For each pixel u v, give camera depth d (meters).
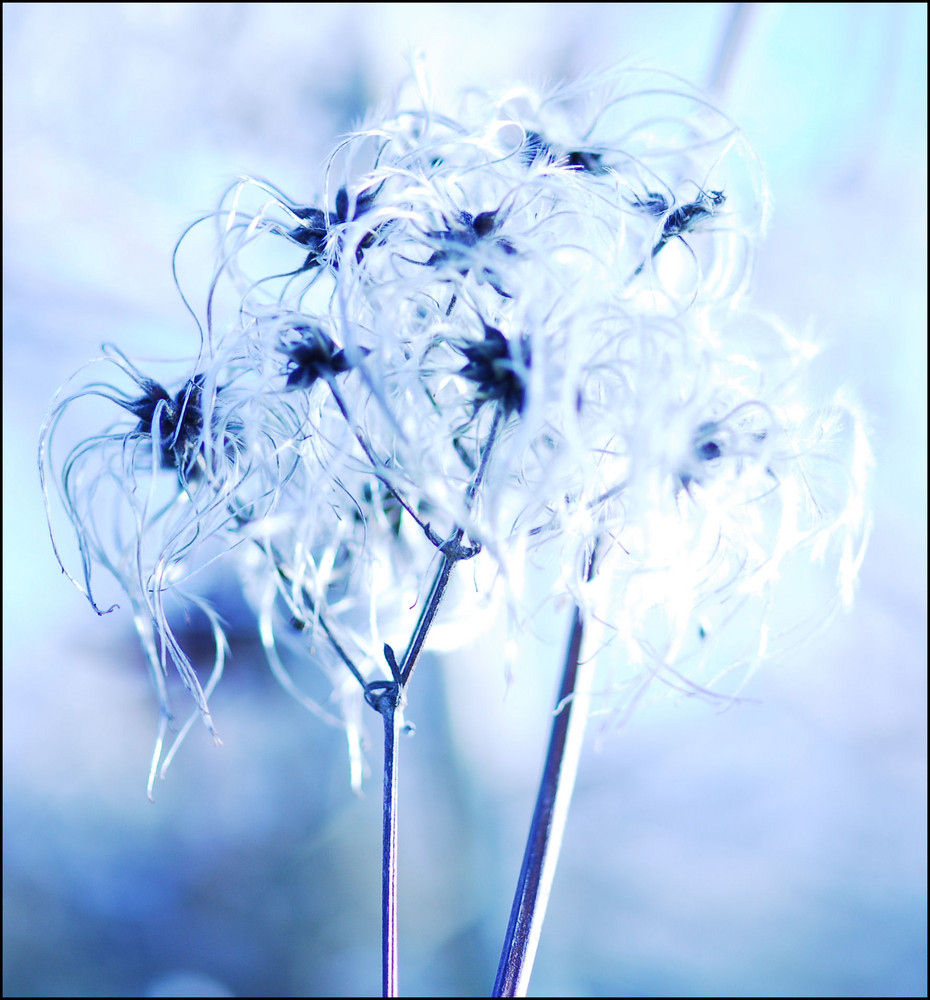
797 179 0.75
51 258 0.69
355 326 0.28
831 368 0.76
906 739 0.88
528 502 0.28
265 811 0.86
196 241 0.66
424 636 0.29
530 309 0.28
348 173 0.29
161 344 0.70
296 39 0.68
